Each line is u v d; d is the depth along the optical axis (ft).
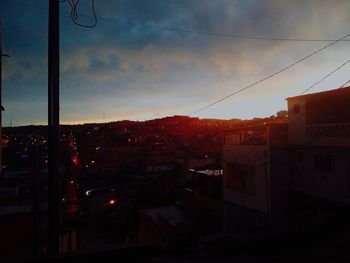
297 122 62.75
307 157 60.18
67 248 57.00
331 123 54.54
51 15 19.92
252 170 67.67
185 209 92.89
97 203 123.24
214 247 47.39
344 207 51.88
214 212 79.66
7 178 132.67
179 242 70.44
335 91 53.21
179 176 138.72
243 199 69.67
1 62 37.60
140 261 15.19
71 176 184.85
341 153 52.60
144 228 98.22
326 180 55.52
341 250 31.45
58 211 19.48
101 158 217.97
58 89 19.70
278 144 62.75
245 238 46.98
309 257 30.25
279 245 40.24
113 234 107.96
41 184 69.05
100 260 14.71
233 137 77.97
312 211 58.85
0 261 38.22
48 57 19.77
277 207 61.21
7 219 40.96
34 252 39.91
